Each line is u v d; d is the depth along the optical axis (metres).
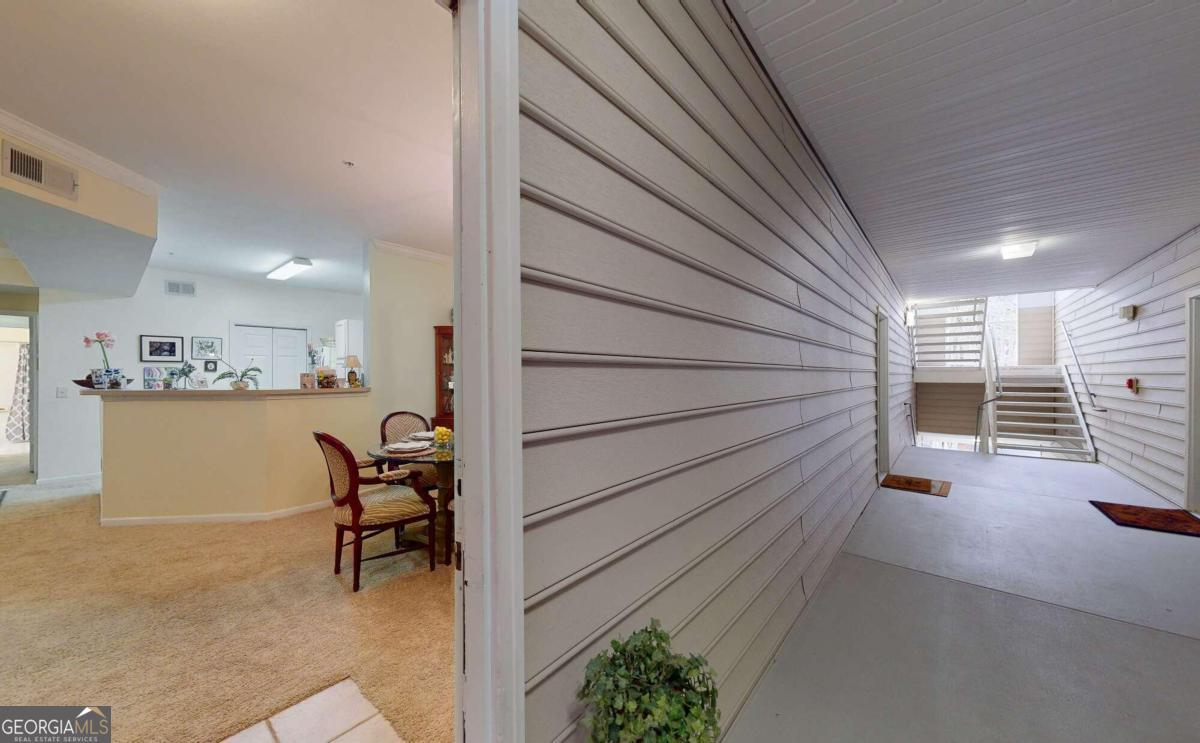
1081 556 2.98
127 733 1.49
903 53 1.81
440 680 1.75
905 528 3.53
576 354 0.96
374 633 2.07
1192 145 2.49
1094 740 1.49
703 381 1.46
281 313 6.86
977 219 3.67
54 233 3.11
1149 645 2.01
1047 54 1.80
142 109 2.41
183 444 3.63
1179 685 1.75
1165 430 4.22
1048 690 1.73
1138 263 4.81
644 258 1.17
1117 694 1.70
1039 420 7.96
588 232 1.00
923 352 8.62
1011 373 7.68
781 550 2.08
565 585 0.93
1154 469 4.44
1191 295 3.81
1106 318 5.68
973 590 2.53
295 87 2.24
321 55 2.02
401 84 2.23
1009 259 4.88
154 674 1.78
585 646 0.98
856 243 3.73
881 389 5.02
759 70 1.88
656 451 1.22
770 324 1.97
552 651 0.89
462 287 0.82
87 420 5.21
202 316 6.16
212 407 3.67
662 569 1.24
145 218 3.25
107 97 2.30
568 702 0.93
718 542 1.54
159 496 3.60
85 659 1.88
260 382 6.62
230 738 1.48
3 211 2.72
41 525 3.57
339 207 3.76
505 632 0.77
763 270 1.90
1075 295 6.81
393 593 2.46
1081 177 2.90
